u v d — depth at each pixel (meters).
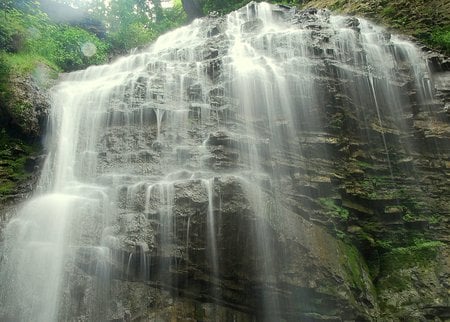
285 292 7.44
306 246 7.67
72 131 10.38
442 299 7.98
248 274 7.46
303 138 9.62
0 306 7.34
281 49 11.30
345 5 18.06
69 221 7.96
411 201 9.49
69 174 9.50
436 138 10.14
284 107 10.00
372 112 10.53
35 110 10.80
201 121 9.78
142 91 10.52
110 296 7.23
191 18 24.97
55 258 7.58
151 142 9.55
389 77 11.23
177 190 7.82
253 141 9.12
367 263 8.89
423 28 14.70
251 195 7.70
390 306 7.97
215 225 7.48
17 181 9.69
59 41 15.93
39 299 7.30
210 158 8.77
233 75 10.61
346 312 7.37
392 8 16.09
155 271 7.46
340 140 9.61
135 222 7.68
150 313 7.17
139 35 20.62
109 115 10.18
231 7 23.69
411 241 9.09
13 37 13.00
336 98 10.01
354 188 9.23
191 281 7.50
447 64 12.06
